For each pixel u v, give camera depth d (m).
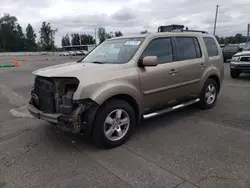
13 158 3.53
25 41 116.38
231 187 2.73
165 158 3.44
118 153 3.63
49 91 3.68
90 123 3.51
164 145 3.87
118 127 3.84
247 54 10.14
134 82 3.93
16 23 113.94
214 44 5.98
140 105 4.11
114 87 3.61
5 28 110.56
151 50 4.34
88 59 4.73
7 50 110.12
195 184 2.80
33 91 4.14
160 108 4.61
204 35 5.72
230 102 6.48
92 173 3.09
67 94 3.50
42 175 3.07
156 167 3.19
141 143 3.97
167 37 4.70
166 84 4.50
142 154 3.58
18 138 4.28
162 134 4.34
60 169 3.20
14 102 7.00
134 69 3.99
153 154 3.57
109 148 3.79
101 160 3.42
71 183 2.88
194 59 5.18
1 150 3.80
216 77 5.89
